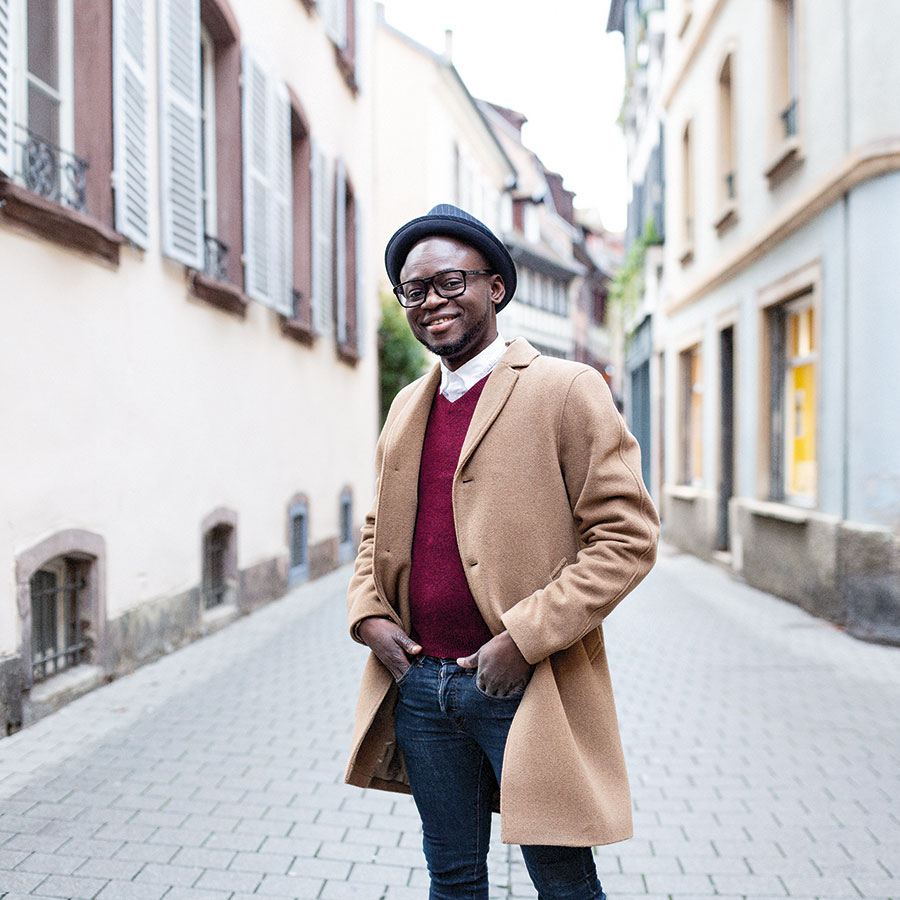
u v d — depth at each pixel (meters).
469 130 22.95
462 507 1.79
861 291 6.80
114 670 5.32
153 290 5.87
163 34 5.93
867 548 6.71
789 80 9.02
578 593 1.66
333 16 10.61
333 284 10.95
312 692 5.17
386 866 2.96
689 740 4.37
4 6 4.09
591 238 44.28
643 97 17.81
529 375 1.81
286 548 8.88
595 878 1.84
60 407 4.72
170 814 3.36
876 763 4.04
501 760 1.79
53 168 4.77
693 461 13.75
